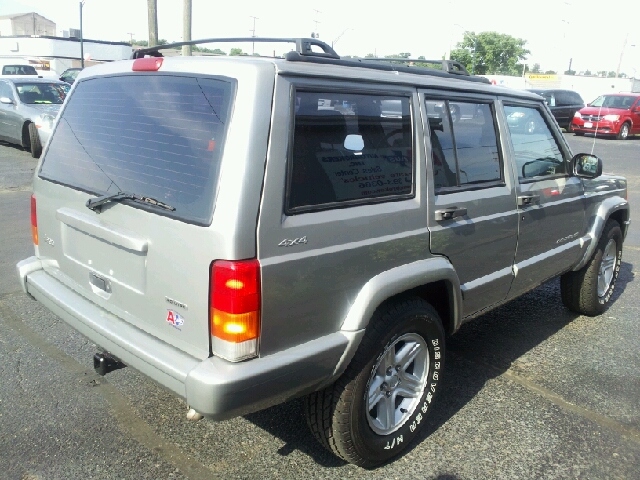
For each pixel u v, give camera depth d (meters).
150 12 13.29
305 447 3.27
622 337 4.91
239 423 3.47
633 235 8.57
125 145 2.85
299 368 2.52
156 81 2.79
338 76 2.68
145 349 2.56
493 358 4.44
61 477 2.94
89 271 3.04
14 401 3.56
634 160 17.20
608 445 3.38
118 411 3.52
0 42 34.84
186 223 2.41
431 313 3.16
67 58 33.72
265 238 2.37
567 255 4.57
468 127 3.52
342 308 2.71
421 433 3.44
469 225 3.39
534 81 37.41
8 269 5.86
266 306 2.39
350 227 2.69
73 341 4.39
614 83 35.31
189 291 2.44
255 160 2.34
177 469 3.04
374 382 2.98
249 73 2.41
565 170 4.55
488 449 3.31
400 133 3.00
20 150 14.01
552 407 3.76
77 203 3.05
